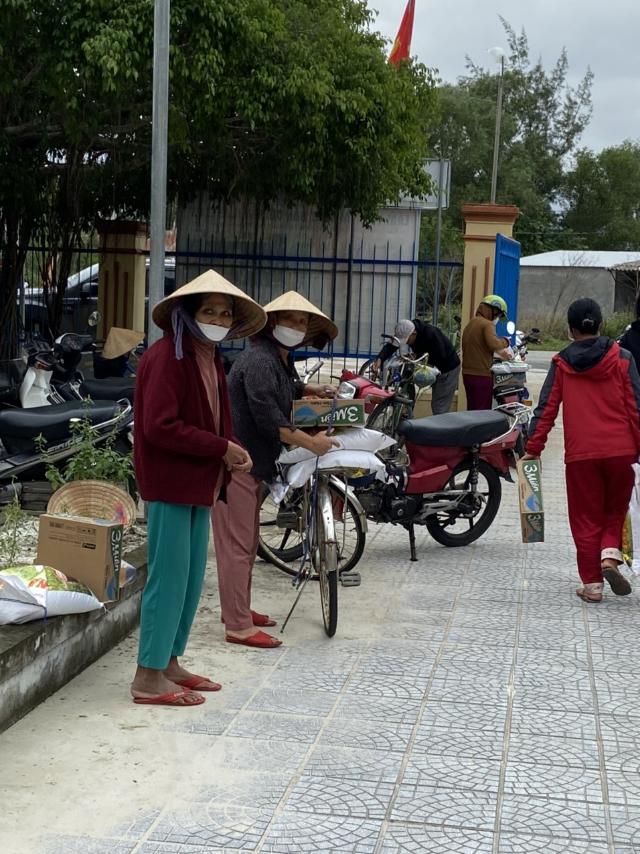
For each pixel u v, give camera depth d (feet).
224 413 15.58
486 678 16.48
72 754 13.37
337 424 19.03
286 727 14.42
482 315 37.01
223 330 14.66
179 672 15.72
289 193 42.68
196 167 43.09
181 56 31.37
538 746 13.97
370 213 42.55
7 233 40.73
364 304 44.52
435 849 11.23
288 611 19.85
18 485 24.18
